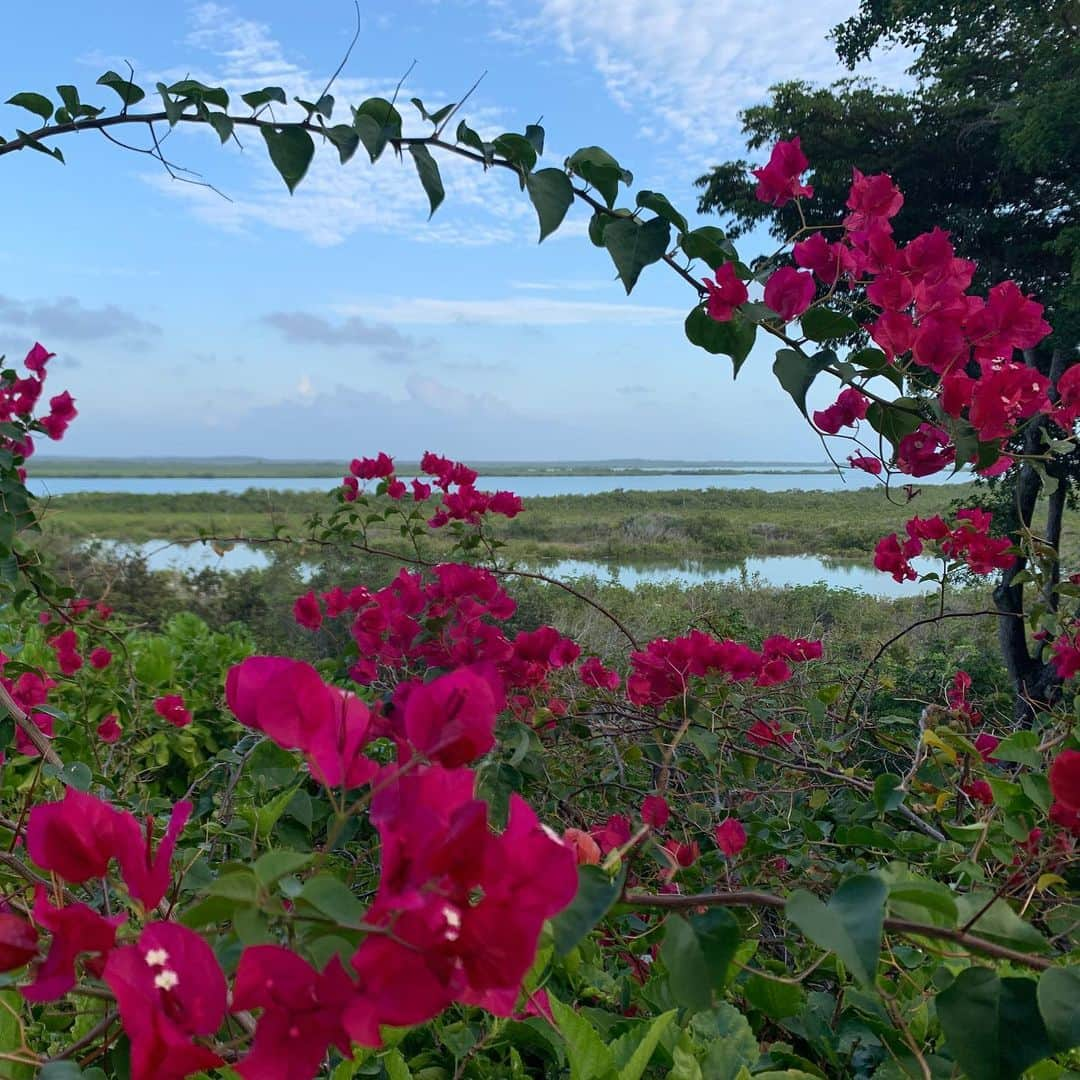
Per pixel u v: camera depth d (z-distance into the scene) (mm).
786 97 10703
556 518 27844
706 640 1969
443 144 1209
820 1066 1258
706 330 1231
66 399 2768
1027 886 1217
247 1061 491
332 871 1428
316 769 594
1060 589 2240
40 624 4023
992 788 1150
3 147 1247
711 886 1817
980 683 7145
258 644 6098
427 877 509
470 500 3018
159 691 3596
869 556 23016
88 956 592
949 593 8195
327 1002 500
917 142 10195
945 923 694
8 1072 710
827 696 2494
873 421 1412
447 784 588
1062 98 8648
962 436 1354
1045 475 1562
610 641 5770
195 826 1800
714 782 2389
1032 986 652
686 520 27469
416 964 495
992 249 10297
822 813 2150
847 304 1471
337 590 2488
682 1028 1180
